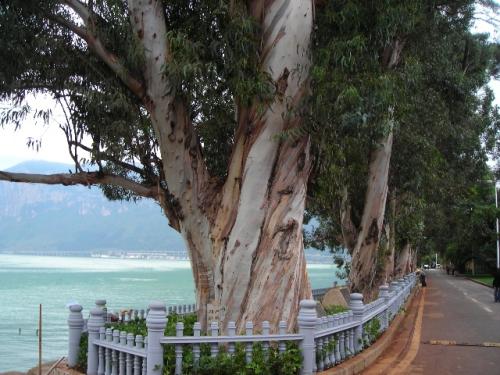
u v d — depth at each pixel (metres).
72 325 9.19
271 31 9.30
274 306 9.05
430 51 15.34
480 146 26.45
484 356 12.05
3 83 9.68
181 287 62.03
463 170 25.89
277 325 8.98
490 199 58.91
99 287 60.38
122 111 10.06
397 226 28.84
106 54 9.58
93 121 10.34
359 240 18.47
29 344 21.33
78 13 9.53
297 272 9.34
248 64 9.17
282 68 9.22
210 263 9.82
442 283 54.91
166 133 9.54
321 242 33.25
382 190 17.78
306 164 9.64
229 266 9.23
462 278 70.06
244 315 9.05
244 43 9.00
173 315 11.29
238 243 9.23
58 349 20.36
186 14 10.09
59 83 10.09
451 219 50.22
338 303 17.62
